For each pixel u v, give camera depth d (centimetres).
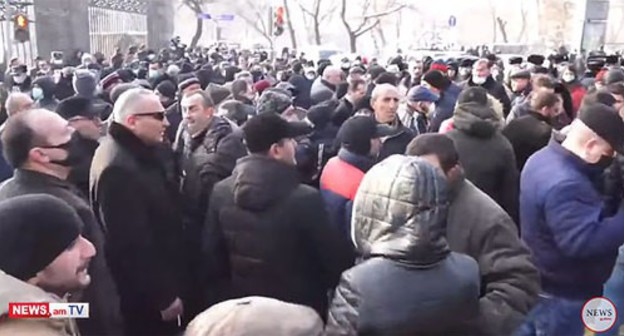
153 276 298
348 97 579
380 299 174
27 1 2116
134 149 301
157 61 1465
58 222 185
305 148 435
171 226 311
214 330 135
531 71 805
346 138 341
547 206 263
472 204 242
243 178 282
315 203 285
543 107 438
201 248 311
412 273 177
